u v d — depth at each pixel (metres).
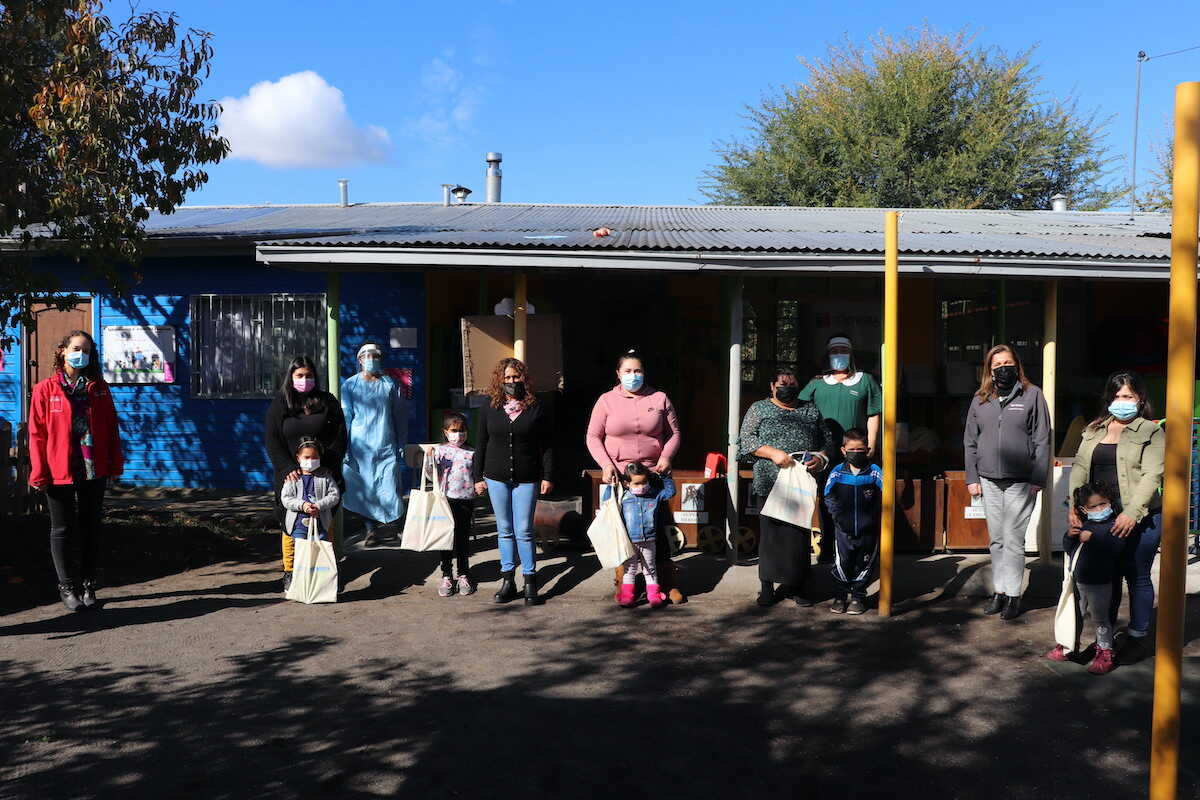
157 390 11.02
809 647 5.31
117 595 6.38
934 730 4.14
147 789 3.55
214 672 4.86
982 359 11.09
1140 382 4.92
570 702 4.46
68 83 7.16
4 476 8.24
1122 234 9.02
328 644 5.34
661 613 6.00
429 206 13.70
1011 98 31.59
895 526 7.32
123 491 10.70
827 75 33.12
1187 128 2.64
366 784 3.60
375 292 10.79
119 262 10.85
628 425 6.18
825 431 6.33
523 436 6.14
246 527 8.66
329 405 6.40
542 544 7.44
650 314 12.21
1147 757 3.86
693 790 3.57
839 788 3.59
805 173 31.73
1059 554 7.24
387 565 7.05
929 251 6.64
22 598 6.23
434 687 4.65
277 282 10.84
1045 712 4.34
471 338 7.34
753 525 7.34
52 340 11.16
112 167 7.53
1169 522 2.71
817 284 11.20
